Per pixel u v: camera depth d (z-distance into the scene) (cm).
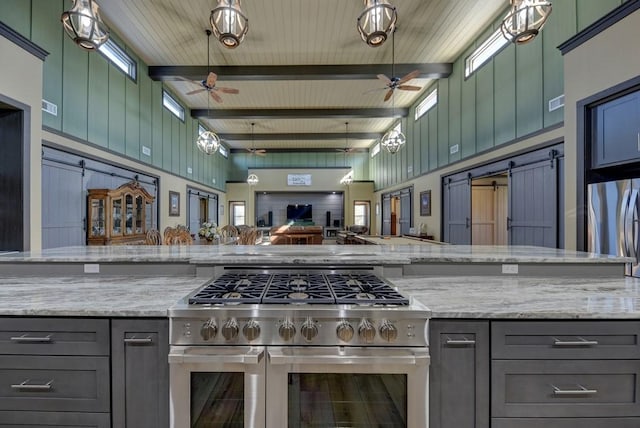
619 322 127
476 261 188
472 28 496
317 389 126
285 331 122
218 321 124
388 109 869
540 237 405
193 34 499
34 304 133
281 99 790
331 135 1134
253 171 1336
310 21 458
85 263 189
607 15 274
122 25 474
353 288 151
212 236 568
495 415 126
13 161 302
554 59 376
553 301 139
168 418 125
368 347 124
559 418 125
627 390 126
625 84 263
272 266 187
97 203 463
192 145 896
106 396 127
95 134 475
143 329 127
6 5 321
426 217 761
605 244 278
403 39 523
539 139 401
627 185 259
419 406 124
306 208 1435
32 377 127
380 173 1196
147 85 627
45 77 378
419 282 173
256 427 124
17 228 301
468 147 572
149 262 189
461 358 126
